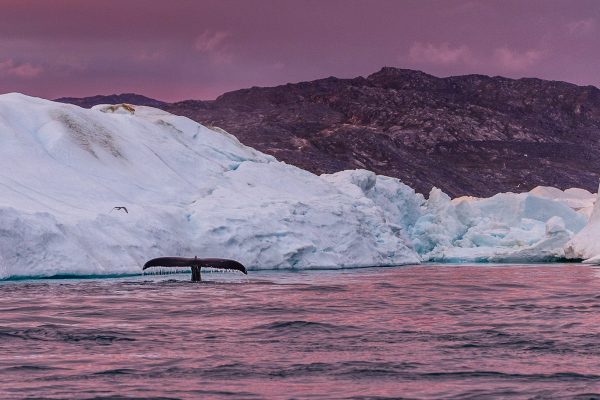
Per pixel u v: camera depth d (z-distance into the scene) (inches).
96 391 2033.7
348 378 2218.3
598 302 4429.1
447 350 2687.0
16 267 6043.3
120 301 4264.3
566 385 2124.8
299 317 3602.4
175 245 7367.1
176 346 2751.0
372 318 3590.1
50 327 3196.4
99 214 7007.9
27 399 1941.4
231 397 1980.8
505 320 3535.9
